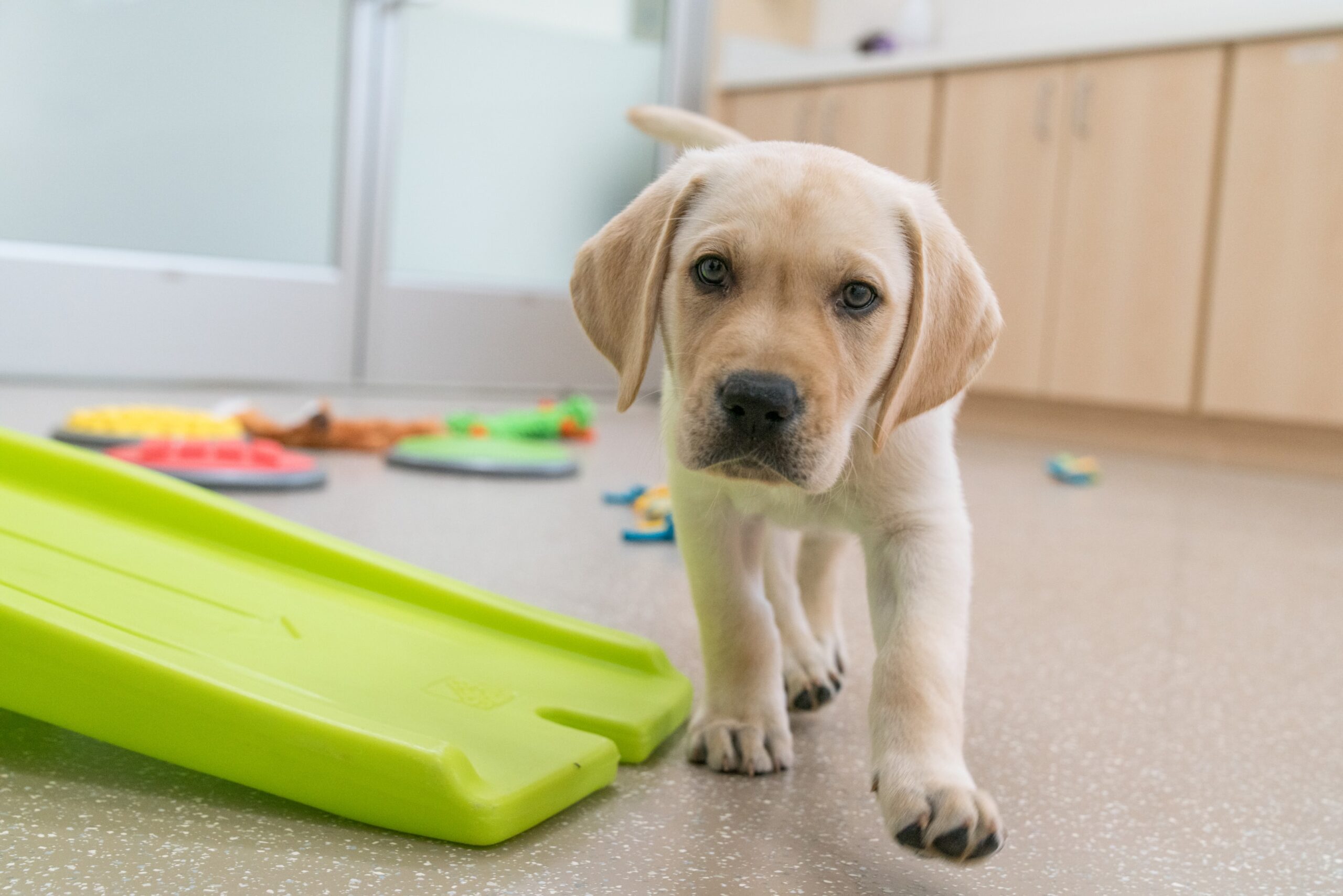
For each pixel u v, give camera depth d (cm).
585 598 128
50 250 248
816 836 87
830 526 98
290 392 271
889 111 306
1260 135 248
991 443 273
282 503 160
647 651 102
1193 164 257
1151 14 306
